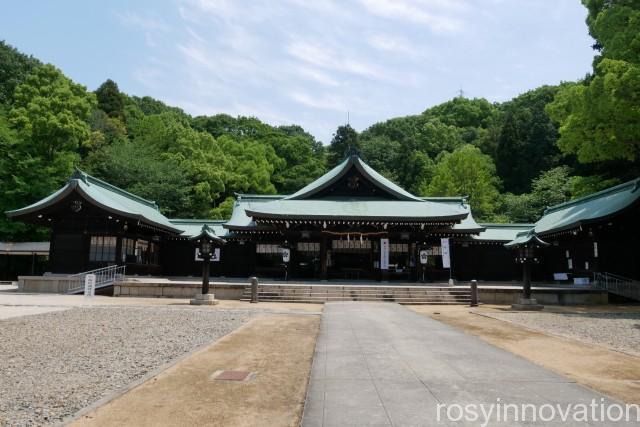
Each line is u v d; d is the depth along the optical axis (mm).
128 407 5691
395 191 32438
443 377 6973
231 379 7059
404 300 22672
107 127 60344
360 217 28609
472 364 7863
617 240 26750
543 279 33750
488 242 33594
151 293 24031
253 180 64250
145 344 10359
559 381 6766
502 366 7715
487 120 97000
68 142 40594
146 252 32062
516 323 14219
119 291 24188
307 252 31766
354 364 7844
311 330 12305
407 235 30188
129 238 28969
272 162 77000
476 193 52469
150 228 30219
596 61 30656
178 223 36062
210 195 56031
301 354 8992
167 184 48688
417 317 14812
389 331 11719
